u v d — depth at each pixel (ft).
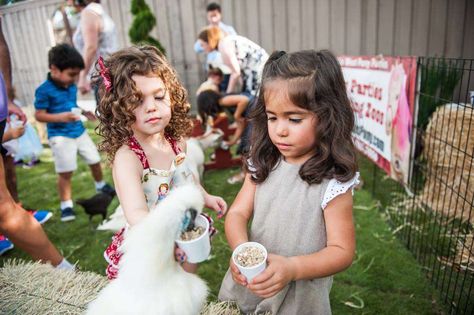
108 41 14.74
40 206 12.35
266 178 4.52
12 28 25.48
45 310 4.97
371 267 8.29
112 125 4.44
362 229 9.80
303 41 21.13
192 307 3.48
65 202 11.40
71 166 11.20
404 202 10.87
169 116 4.57
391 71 9.59
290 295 4.57
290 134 3.93
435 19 19.43
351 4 19.92
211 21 17.79
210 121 14.21
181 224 3.28
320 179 4.07
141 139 4.69
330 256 3.91
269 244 4.41
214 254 9.07
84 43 14.39
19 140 14.84
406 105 8.82
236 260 3.67
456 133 9.27
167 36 22.31
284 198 4.29
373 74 10.75
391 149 9.88
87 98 25.49
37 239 6.83
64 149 11.05
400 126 9.22
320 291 4.51
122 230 5.29
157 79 4.38
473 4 18.95
